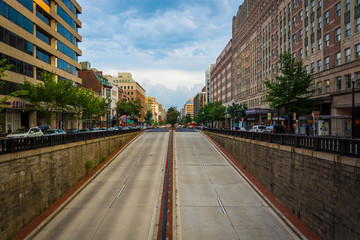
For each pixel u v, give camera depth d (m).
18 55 33.00
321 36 36.34
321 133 28.44
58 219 15.29
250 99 69.75
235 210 17.09
